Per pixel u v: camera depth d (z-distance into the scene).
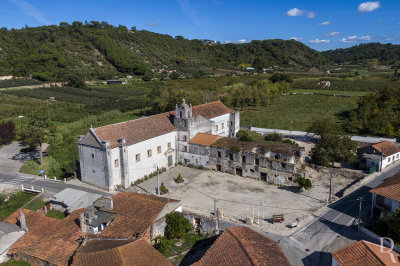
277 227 39.78
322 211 43.88
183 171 62.16
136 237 33.09
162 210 37.09
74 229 35.75
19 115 106.44
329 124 73.25
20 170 65.00
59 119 103.12
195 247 36.00
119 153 53.41
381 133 80.38
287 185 54.00
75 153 73.88
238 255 27.75
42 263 31.78
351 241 36.16
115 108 118.81
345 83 170.75
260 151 57.28
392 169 58.75
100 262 27.70
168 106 101.62
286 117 106.38
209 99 112.44
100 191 52.94
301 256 33.59
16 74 162.50
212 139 62.78
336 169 57.53
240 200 48.53
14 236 34.16
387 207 39.25
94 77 177.88
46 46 195.38
